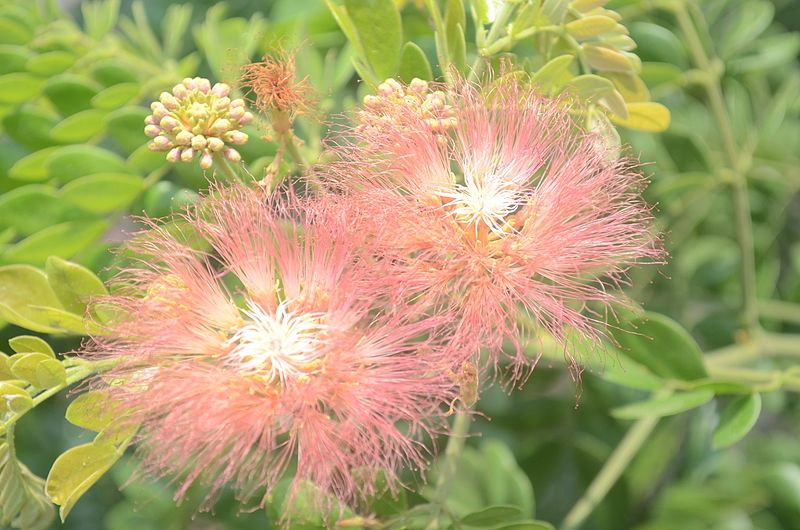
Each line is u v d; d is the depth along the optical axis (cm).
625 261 29
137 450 28
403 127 28
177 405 27
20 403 28
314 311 28
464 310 28
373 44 29
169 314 28
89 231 32
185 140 28
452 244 28
